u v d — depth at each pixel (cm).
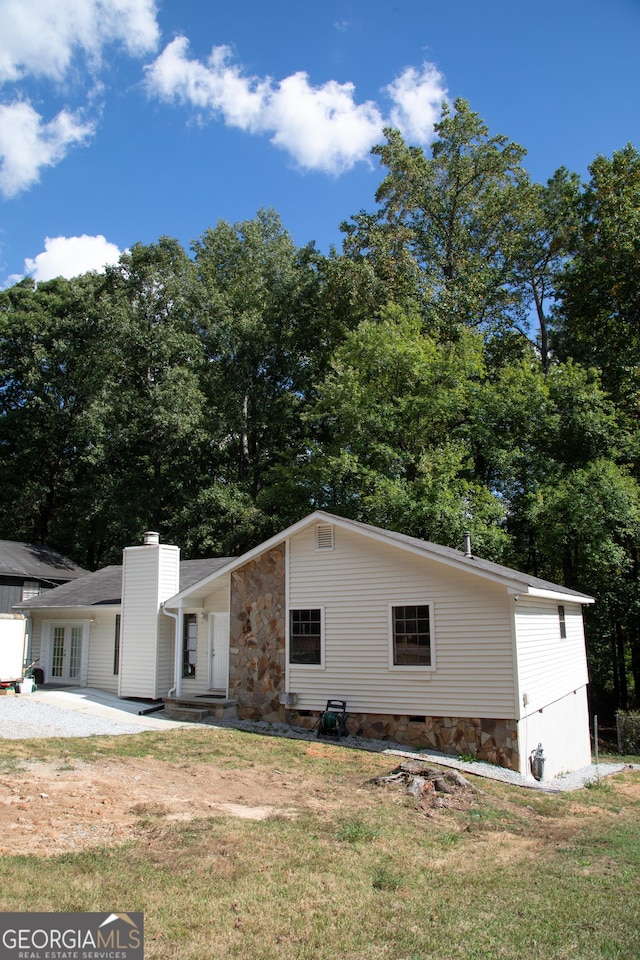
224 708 1631
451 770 1176
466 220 3600
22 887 555
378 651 1473
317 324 3594
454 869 697
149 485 3584
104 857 646
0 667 1838
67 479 3872
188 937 500
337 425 2934
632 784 1444
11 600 2656
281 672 1595
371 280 3123
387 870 675
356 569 1529
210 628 1825
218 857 668
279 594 1631
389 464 2633
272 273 3834
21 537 4072
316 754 1276
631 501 2312
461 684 1367
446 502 2353
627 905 617
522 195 3409
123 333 3259
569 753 1659
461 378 2723
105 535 3684
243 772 1095
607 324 2927
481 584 1374
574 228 3162
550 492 2425
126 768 1048
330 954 490
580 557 2431
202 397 3384
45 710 1595
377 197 3509
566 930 554
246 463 3675
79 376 3581
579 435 2598
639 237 2725
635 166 2952
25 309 3881
